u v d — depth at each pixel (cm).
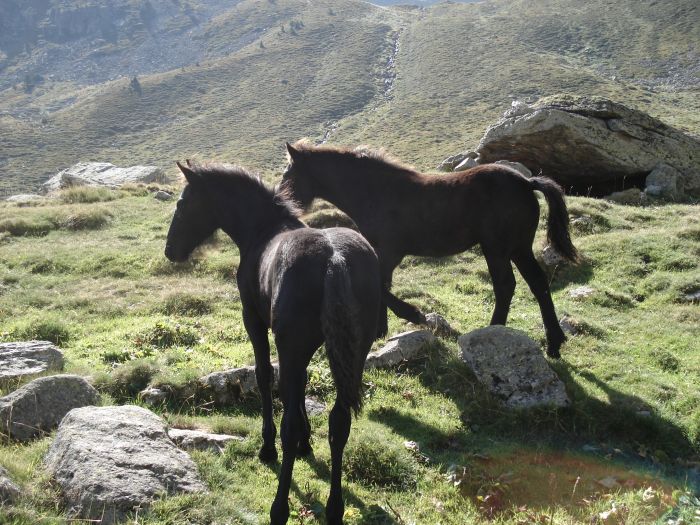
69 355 820
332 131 10269
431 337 816
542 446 643
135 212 1742
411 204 808
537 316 959
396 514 506
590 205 1427
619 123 1691
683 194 1658
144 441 507
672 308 975
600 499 547
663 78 9238
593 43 11756
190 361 784
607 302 1012
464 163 1770
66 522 431
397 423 664
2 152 11569
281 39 17662
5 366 696
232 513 472
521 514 519
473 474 586
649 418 668
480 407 691
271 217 612
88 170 2833
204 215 680
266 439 572
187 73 15762
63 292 1151
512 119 1755
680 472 612
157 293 1108
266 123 11581
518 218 786
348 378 449
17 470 474
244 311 579
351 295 463
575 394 709
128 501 446
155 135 12125
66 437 497
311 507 509
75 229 1602
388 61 14275
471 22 15388
